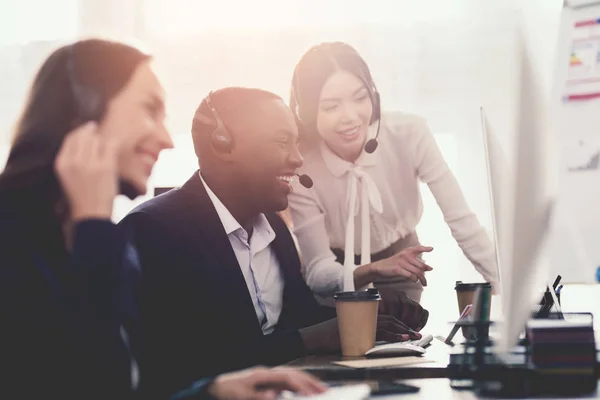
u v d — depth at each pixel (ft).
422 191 6.66
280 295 5.91
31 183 3.10
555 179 3.05
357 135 6.36
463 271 6.75
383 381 3.53
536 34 7.37
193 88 7.48
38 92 3.25
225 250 5.38
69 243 3.10
